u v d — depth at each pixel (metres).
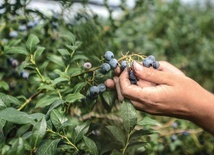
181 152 0.98
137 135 0.55
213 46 1.95
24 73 0.78
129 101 0.55
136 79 0.56
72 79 0.64
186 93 0.56
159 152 0.93
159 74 0.55
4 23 0.84
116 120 0.77
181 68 1.71
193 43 1.89
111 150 0.56
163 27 1.85
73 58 0.65
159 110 0.56
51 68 0.91
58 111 0.53
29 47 0.63
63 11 0.90
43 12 0.86
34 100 0.76
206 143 0.98
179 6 1.92
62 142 0.53
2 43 0.80
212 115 0.59
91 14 0.99
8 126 0.51
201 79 1.77
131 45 1.57
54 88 0.61
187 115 0.59
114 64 0.57
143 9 1.52
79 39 0.85
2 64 0.84
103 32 1.04
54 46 0.92
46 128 0.51
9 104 0.55
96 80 0.62
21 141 0.43
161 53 1.73
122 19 1.28
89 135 0.59
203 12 2.48
